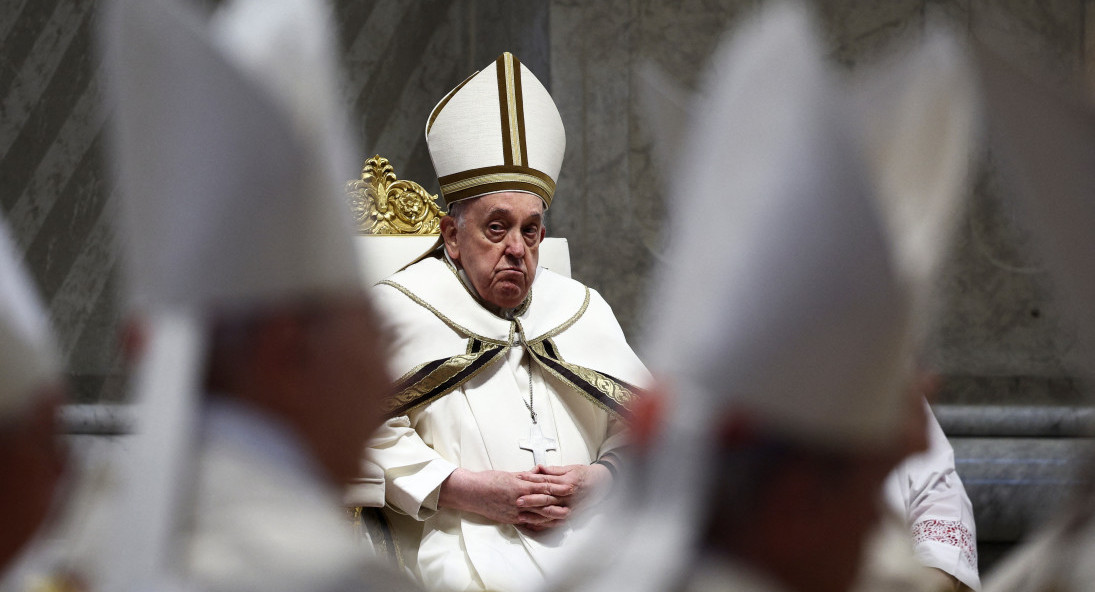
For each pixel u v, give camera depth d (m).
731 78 3.65
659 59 22.39
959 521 12.33
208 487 3.67
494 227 13.10
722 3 22.62
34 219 25.14
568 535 11.53
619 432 12.84
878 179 3.51
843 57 22.77
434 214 15.77
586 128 22.27
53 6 25.36
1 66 25.25
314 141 3.76
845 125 3.41
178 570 3.63
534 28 22.88
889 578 3.88
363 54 25.38
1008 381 22.62
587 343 13.48
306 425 3.79
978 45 3.84
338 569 3.75
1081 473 4.15
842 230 3.39
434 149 13.52
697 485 3.58
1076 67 22.48
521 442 12.58
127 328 3.96
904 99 3.74
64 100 25.27
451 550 11.69
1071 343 4.11
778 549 3.56
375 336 3.89
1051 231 3.94
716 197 3.63
